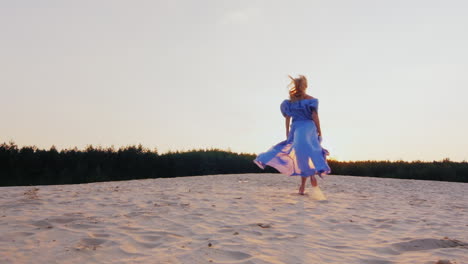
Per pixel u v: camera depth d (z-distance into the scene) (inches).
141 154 682.8
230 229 120.8
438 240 110.8
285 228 126.0
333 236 116.7
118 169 654.5
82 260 85.6
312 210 168.1
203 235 112.2
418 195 289.4
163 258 87.3
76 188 275.9
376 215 162.4
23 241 100.6
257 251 94.2
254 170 732.7
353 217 153.9
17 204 166.9
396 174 677.9
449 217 163.8
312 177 228.4
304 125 220.8
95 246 97.7
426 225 139.7
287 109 226.1
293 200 203.5
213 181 391.9
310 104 218.4
